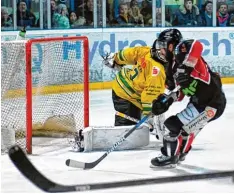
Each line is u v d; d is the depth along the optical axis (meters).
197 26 15.81
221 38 15.30
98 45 14.06
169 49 6.87
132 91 7.80
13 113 7.85
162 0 15.33
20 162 5.07
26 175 5.12
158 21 15.39
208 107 6.30
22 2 13.77
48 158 7.21
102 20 14.82
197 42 6.12
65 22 14.33
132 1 15.09
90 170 6.61
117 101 7.96
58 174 6.43
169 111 11.41
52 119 8.52
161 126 7.79
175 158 6.64
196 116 6.35
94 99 12.76
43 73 9.16
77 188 5.24
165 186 5.87
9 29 13.69
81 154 7.43
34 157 7.27
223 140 8.54
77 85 9.75
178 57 6.09
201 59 6.25
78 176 6.34
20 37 8.61
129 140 7.68
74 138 7.98
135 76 7.70
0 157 7.20
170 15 15.62
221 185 5.91
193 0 15.77
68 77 9.70
